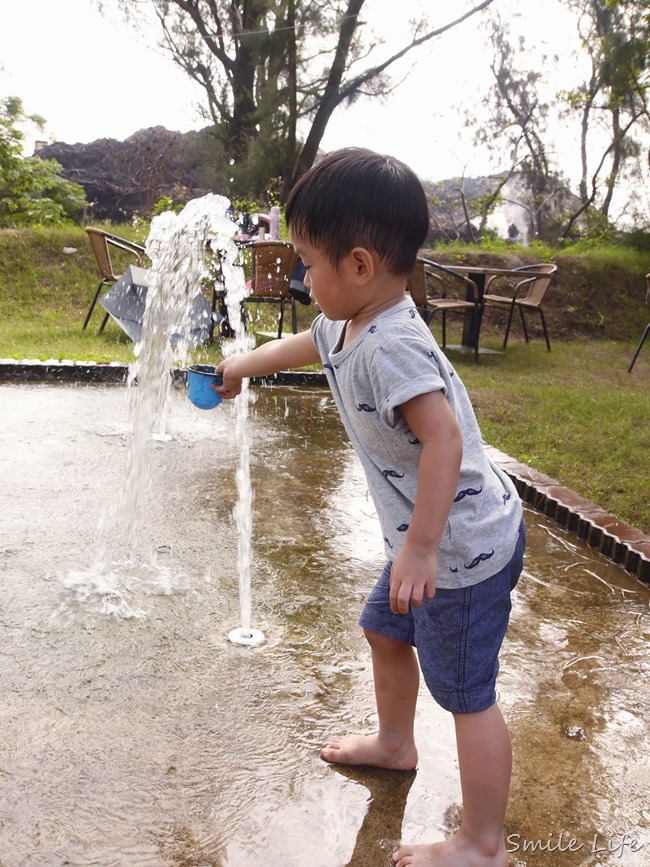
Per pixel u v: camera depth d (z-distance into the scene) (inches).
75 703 70.9
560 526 133.3
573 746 70.9
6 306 320.5
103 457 145.3
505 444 182.4
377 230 53.0
